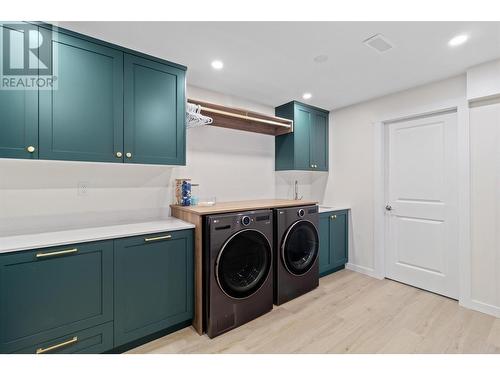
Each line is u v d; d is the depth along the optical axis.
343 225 3.31
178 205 2.38
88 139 1.71
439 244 2.60
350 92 2.84
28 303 1.37
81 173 2.00
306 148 3.27
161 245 1.85
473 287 2.29
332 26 1.64
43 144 1.56
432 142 2.64
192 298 2.01
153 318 1.81
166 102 2.06
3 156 1.44
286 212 2.52
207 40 1.80
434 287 2.63
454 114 2.48
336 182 3.51
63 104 1.62
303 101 3.16
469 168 2.30
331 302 2.46
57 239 1.51
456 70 2.28
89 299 1.55
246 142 3.09
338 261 3.24
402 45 1.87
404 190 2.88
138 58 1.92
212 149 2.79
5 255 1.31
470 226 2.29
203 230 1.97
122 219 2.20
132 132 1.89
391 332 1.94
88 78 1.71
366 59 2.08
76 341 1.51
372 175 3.10
